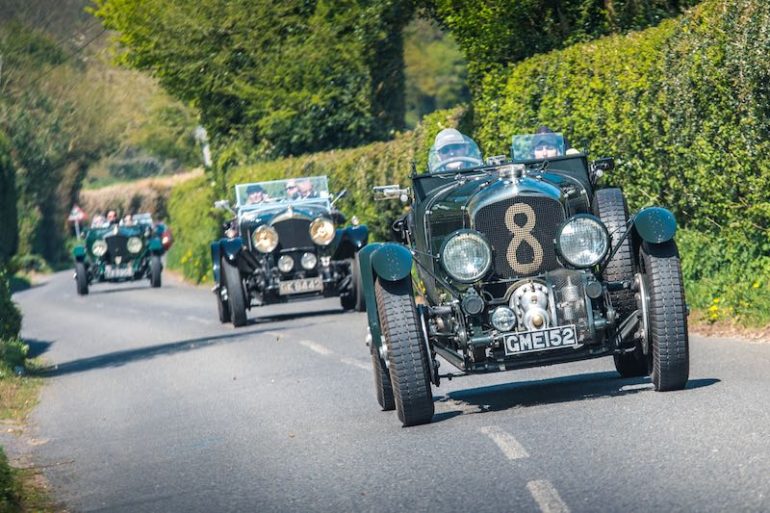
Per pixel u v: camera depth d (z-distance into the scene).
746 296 26.78
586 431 16.66
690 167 28.50
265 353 32.47
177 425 22.38
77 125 112.31
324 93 72.44
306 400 23.41
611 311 18.48
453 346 19.50
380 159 50.84
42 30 73.81
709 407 17.27
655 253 18.53
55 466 19.78
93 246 74.69
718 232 28.91
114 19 70.50
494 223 19.06
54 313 62.59
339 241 41.09
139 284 81.38
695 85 27.62
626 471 14.29
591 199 20.86
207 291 65.94
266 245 41.41
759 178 26.25
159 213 145.38
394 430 18.80
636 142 30.61
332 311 44.22
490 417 18.83
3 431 23.86
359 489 15.16
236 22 68.25
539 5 45.16
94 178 166.75
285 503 14.99
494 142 40.00
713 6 27.00
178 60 70.69
